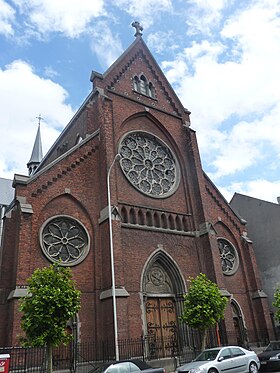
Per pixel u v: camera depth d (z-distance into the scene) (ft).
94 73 94.73
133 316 71.15
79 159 80.94
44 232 70.03
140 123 98.68
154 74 110.83
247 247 101.91
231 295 85.87
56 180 75.51
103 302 68.49
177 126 105.91
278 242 113.39
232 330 81.20
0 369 42.47
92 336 66.49
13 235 67.97
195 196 96.89
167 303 79.97
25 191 70.03
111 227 70.49
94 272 71.97
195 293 69.46
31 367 57.52
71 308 50.14
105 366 43.68
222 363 52.03
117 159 86.89
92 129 91.04
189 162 102.17
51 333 47.50
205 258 88.74
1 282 62.90
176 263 83.76
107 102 90.17
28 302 49.47
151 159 95.71
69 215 74.49
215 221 100.32
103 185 79.61
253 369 55.42
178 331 77.97
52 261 67.87
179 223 90.84
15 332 56.65
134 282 74.84
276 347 68.85
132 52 107.96
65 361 62.28
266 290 112.37
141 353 67.56
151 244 81.97
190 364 52.60
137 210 83.82
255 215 122.93
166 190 94.53
